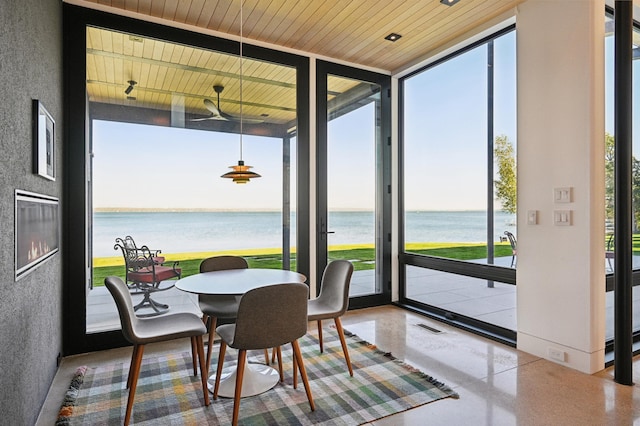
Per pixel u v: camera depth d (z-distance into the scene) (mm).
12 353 1590
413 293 4387
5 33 1540
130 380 2064
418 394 2270
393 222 4508
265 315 1954
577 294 2588
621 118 2412
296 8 3045
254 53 3652
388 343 3170
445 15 3170
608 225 2744
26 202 1803
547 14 2752
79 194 2951
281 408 2117
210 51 3490
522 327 2977
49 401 2211
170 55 3352
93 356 2891
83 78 2965
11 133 1604
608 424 1948
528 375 2525
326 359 2799
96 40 3074
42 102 2188
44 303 2201
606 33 2775
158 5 2992
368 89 4410
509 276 3174
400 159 4547
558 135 2684
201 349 2205
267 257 3812
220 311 2652
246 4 2979
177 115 3414
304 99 3943
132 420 1997
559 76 2674
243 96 3686
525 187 2922
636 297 3078
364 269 4410
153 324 2258
